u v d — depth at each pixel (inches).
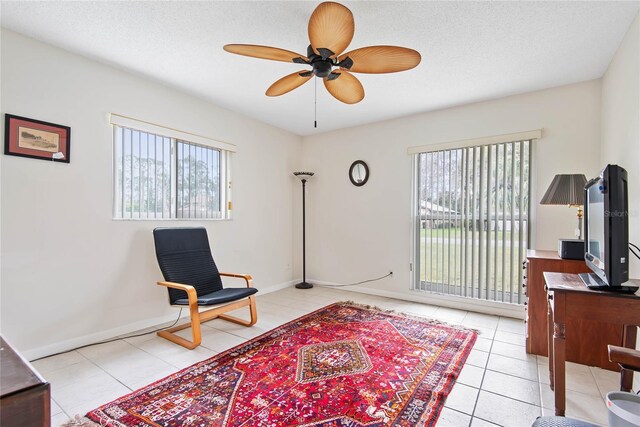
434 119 147.9
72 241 97.2
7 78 85.0
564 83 116.9
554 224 120.0
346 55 73.3
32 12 77.2
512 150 128.2
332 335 107.7
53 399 70.4
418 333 109.7
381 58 74.0
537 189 123.2
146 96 115.7
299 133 190.2
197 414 64.9
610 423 40.6
